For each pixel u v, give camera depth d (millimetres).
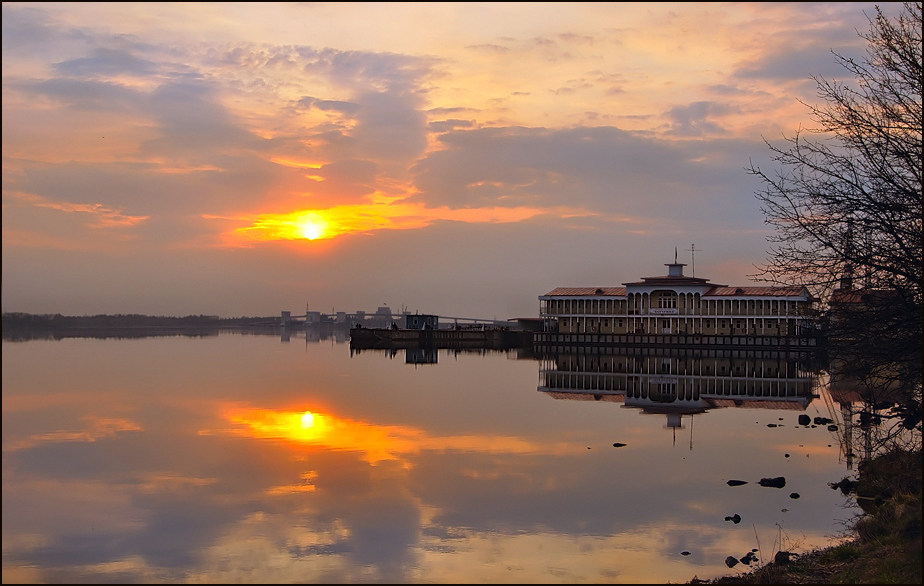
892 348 19062
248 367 90250
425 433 39906
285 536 22141
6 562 20094
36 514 24469
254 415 46688
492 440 37750
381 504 25359
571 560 19844
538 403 54438
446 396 58812
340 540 21734
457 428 41719
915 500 19000
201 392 60250
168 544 21516
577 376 79688
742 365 95875
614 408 51625
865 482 25312
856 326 19391
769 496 25688
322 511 24625
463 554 20484
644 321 125875
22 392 59750
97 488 27734
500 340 157500
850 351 19797
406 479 28906
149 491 27312
